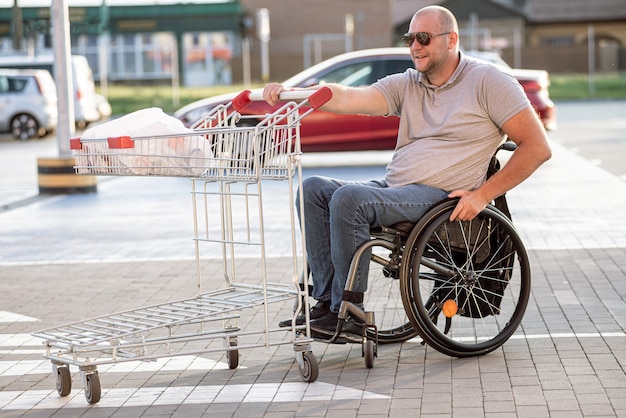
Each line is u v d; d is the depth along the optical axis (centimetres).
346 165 1938
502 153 1977
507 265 644
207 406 550
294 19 6512
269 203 1441
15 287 917
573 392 547
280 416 526
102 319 623
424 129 642
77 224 1316
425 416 516
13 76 3234
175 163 586
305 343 587
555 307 761
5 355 682
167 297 851
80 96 3400
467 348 622
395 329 673
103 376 621
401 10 6769
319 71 1806
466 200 613
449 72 641
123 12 5984
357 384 579
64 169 1645
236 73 5662
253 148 571
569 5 6856
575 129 2825
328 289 625
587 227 1154
